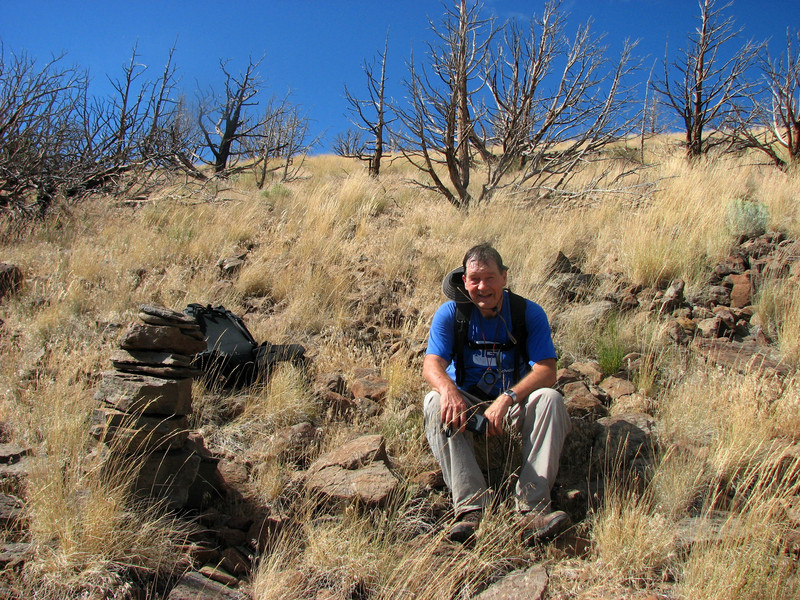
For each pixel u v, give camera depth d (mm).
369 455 3150
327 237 7398
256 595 2410
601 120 10117
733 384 3875
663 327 4848
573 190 9688
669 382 4211
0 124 8469
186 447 2939
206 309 4410
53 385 3740
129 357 2844
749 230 6809
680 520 2879
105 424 2715
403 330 5152
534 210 8555
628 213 7625
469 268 3152
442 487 3209
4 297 5344
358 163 18641
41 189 8680
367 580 2539
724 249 6301
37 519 2510
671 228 6652
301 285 5793
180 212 8375
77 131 10133
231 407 3816
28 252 6414
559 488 3133
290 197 10102
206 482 2932
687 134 12695
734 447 3174
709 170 9430
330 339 4898
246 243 7332
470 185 11273
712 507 2840
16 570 2379
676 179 8570
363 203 9125
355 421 3746
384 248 6992
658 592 2443
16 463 3008
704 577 2391
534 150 11117
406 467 3299
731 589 2291
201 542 2697
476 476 2965
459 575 2564
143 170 10664
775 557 2451
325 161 19641
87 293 5418
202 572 2523
